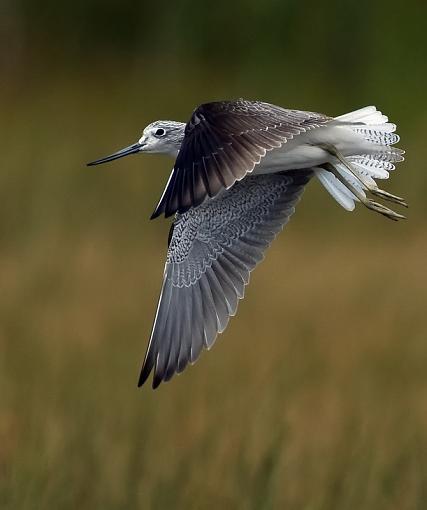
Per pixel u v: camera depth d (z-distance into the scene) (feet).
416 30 88.89
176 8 96.07
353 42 90.84
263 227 26.09
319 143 25.20
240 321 49.73
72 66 93.50
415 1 89.81
